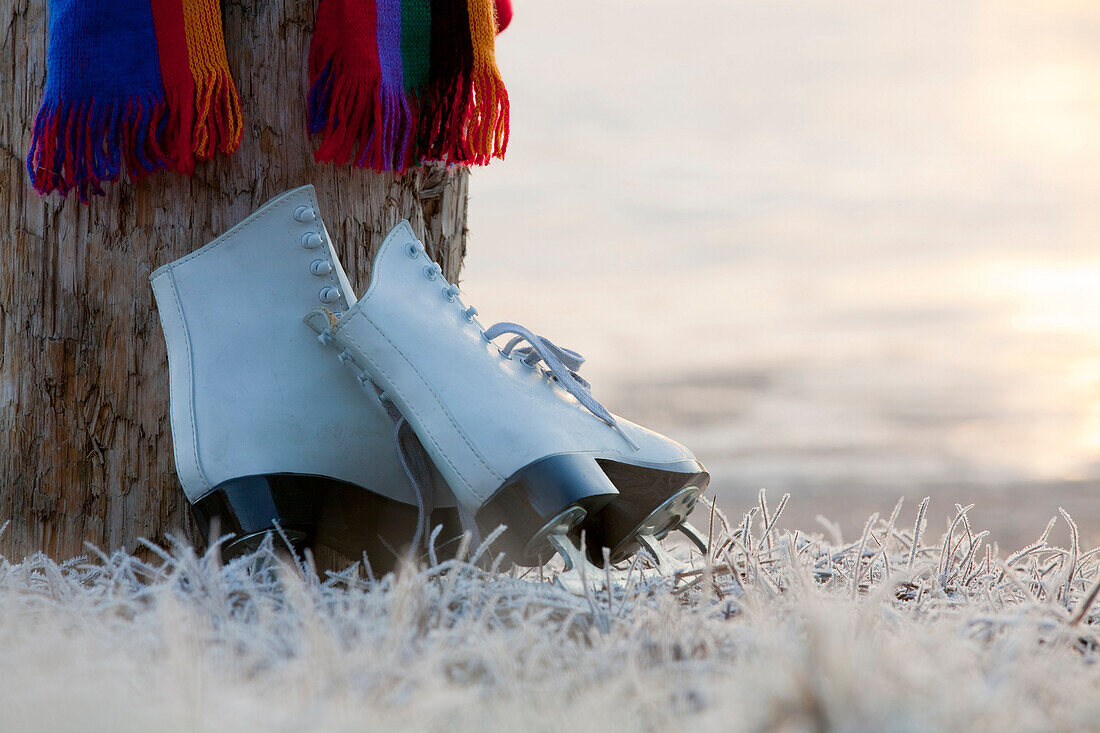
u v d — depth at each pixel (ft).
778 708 3.91
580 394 7.29
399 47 7.75
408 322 7.08
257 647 4.94
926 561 7.52
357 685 4.42
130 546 7.84
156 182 7.72
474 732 4.23
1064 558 7.56
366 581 6.80
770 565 7.22
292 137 7.84
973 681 4.45
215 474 7.08
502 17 9.10
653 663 4.99
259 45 7.73
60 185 7.32
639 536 7.37
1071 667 4.93
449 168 8.59
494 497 6.66
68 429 7.85
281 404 7.23
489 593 5.90
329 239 7.75
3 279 7.89
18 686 4.38
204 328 7.39
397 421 7.25
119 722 4.07
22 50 7.91
